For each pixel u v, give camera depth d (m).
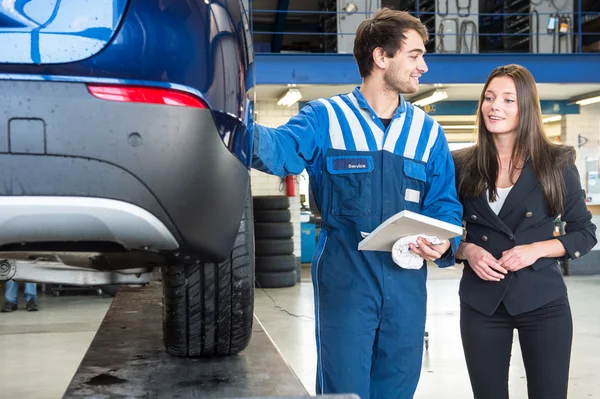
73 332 6.77
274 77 9.33
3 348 6.15
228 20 1.59
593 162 12.02
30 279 2.38
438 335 6.50
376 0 10.18
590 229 2.50
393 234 2.13
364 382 2.29
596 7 12.41
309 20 16.00
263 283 9.63
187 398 1.99
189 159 1.49
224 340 2.33
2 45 1.37
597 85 10.35
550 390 2.44
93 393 2.05
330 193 2.34
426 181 2.38
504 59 9.62
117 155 1.42
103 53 1.41
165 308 2.33
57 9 1.40
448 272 11.17
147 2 1.44
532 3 10.70
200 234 1.55
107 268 2.09
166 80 1.46
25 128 1.38
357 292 2.28
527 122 2.46
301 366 5.52
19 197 1.39
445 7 10.29
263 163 2.13
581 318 7.29
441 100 11.95
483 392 2.51
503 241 2.48
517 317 2.46
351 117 2.34
